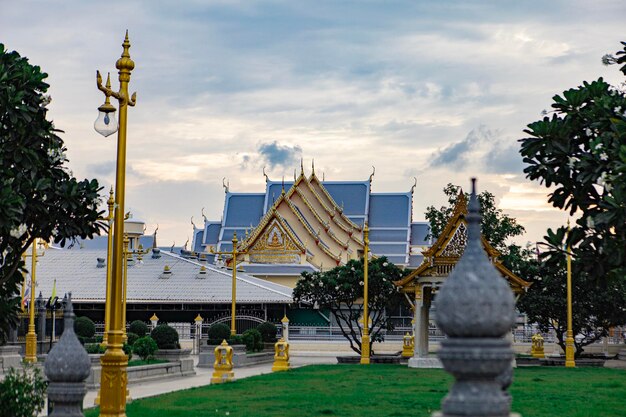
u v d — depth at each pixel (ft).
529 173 80.48
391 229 366.22
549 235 80.28
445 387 116.26
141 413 86.12
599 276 78.43
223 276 263.08
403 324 266.57
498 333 29.07
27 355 163.22
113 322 73.51
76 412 50.06
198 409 90.07
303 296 204.54
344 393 107.96
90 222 86.02
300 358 223.92
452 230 157.99
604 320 194.39
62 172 84.89
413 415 85.25
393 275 199.52
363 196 369.71
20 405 64.80
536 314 192.44
